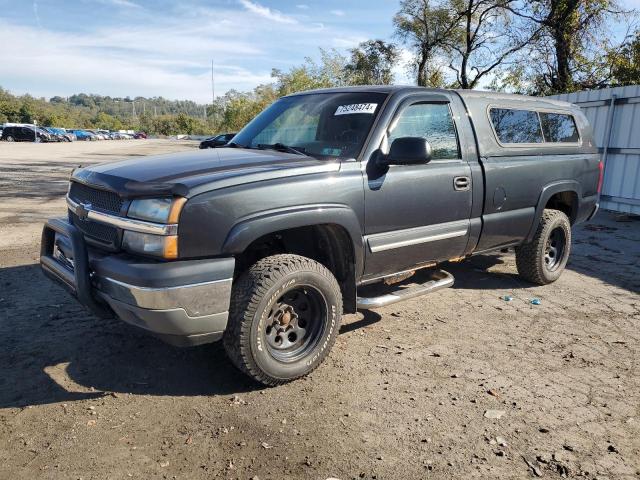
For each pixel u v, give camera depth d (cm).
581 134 598
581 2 2033
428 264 451
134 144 5916
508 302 532
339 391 346
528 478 264
